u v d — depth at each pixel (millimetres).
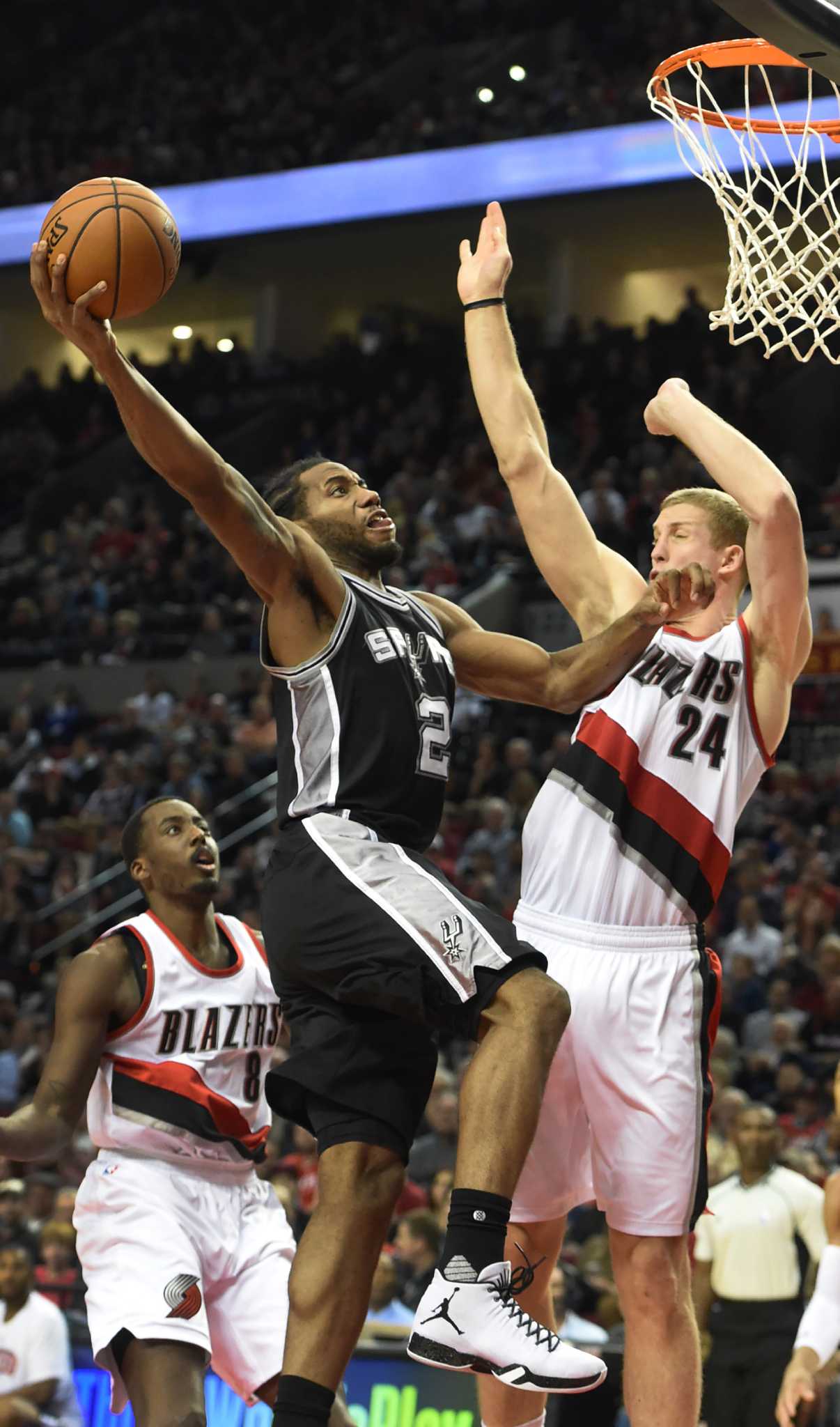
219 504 2658
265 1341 3717
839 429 19281
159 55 28531
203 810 14414
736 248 3525
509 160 22375
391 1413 5723
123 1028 3771
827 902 11070
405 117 24516
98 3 29719
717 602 3307
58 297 2684
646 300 25000
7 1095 11102
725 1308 6375
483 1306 2434
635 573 3455
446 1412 5684
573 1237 7469
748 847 11820
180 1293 3568
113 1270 3637
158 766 15453
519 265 24719
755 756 3227
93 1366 6234
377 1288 6340
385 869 2670
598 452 19531
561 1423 5762
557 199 22141
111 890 13875
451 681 2959
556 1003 2590
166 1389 3490
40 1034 11602
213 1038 3816
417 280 26000
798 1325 6305
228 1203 3807
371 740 2771
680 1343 2998
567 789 3188
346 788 2750
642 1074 3039
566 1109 3100
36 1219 8289
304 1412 2520
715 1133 7641
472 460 20469
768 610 3176
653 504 17141
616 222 23047
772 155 4039
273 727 15461
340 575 2859
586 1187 3176
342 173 23672
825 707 14383
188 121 26500
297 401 24047
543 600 17047
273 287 26516
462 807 13531
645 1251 3021
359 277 26047
